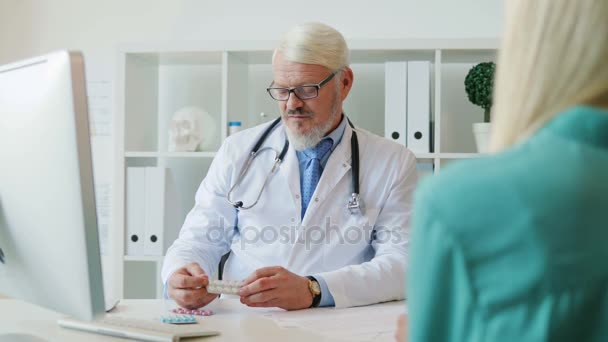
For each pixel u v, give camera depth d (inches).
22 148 38.7
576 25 19.7
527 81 20.4
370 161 80.3
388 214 78.1
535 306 18.2
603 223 18.1
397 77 103.7
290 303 59.1
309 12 117.7
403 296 68.0
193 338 44.9
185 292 58.3
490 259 18.6
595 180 18.4
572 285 18.0
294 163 79.4
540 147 19.3
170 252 74.2
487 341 18.6
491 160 19.7
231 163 81.5
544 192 18.3
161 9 121.6
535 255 18.1
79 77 35.3
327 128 77.9
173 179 118.1
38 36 125.1
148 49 107.9
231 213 81.1
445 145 115.0
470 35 114.5
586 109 19.3
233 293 57.9
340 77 79.1
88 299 37.4
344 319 54.1
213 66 120.8
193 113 110.8
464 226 18.7
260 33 119.0
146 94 116.3
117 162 108.1
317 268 76.8
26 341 43.2
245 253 78.6
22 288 43.1
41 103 36.8
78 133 35.3
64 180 36.3
